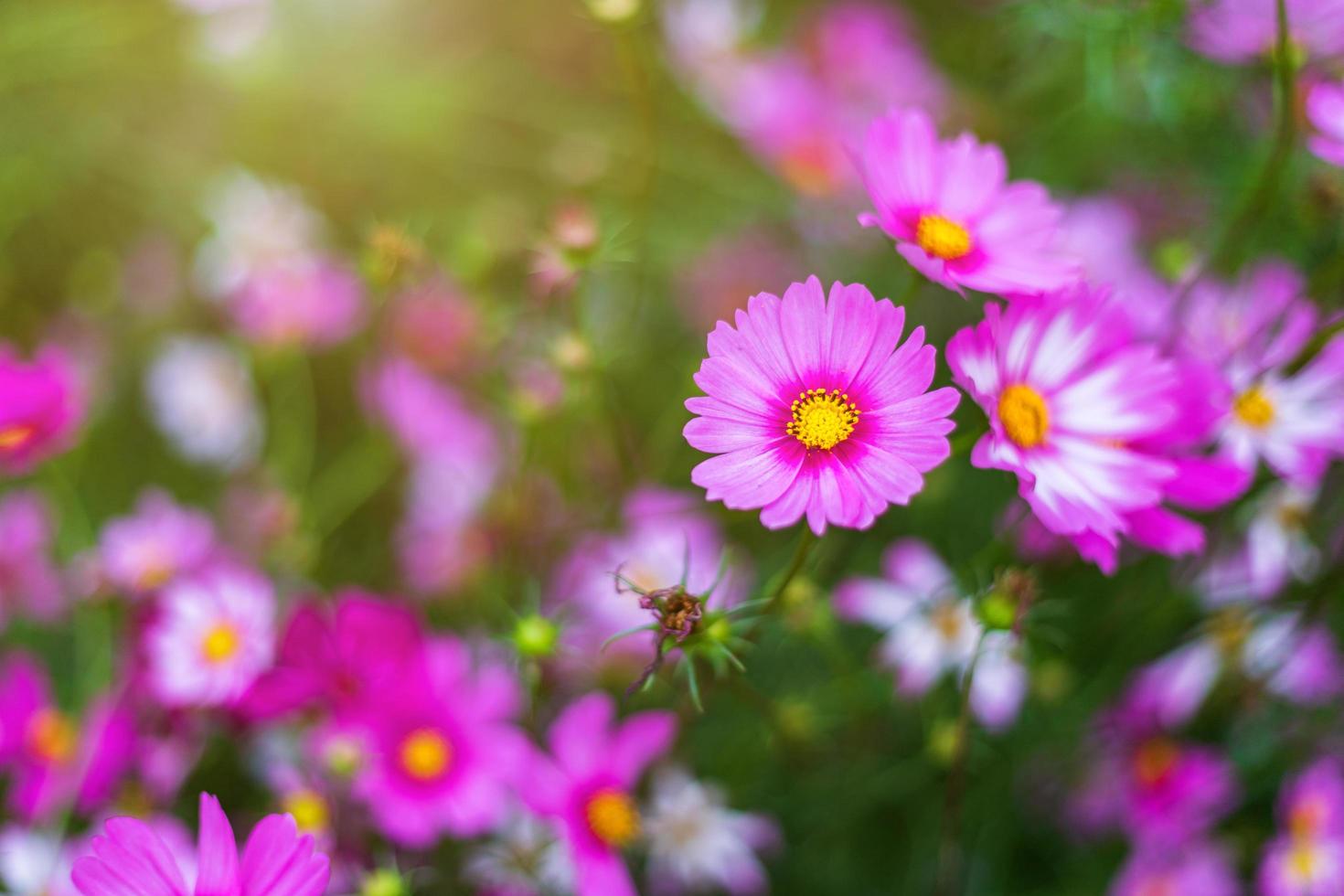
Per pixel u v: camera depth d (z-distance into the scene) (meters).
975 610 0.92
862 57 1.23
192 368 1.17
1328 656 1.06
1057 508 0.86
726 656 0.88
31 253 1.21
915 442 0.85
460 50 1.23
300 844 0.86
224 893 0.86
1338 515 1.05
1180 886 1.07
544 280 1.03
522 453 1.06
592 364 1.02
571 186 1.15
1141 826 1.06
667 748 1.01
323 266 1.13
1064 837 1.10
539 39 1.23
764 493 0.85
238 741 1.03
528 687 0.96
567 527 1.07
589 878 0.94
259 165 1.20
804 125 1.19
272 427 1.16
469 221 1.15
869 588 1.03
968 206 0.90
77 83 1.18
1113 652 1.07
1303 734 1.07
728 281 1.18
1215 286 1.02
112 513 1.16
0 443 0.97
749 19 1.23
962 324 1.15
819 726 1.03
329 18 1.18
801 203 1.19
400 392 1.12
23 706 1.04
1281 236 1.05
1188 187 1.16
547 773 0.96
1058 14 1.05
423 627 1.06
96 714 1.02
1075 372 0.90
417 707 0.97
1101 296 0.90
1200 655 1.05
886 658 1.02
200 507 1.17
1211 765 1.06
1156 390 0.90
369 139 1.20
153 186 1.19
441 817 0.96
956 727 1.01
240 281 1.13
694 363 1.10
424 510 1.11
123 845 0.86
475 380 1.12
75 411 1.00
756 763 1.05
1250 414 0.97
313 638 0.98
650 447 1.13
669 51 1.20
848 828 1.10
